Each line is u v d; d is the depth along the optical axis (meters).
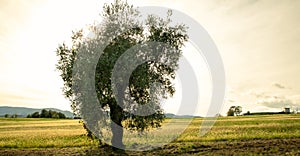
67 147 24.64
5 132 43.28
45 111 136.12
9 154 21.48
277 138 26.33
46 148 24.44
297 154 17.77
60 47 23.12
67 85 23.08
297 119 59.41
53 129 48.97
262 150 19.64
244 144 22.47
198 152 19.94
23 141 29.42
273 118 67.56
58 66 23.17
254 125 41.97
